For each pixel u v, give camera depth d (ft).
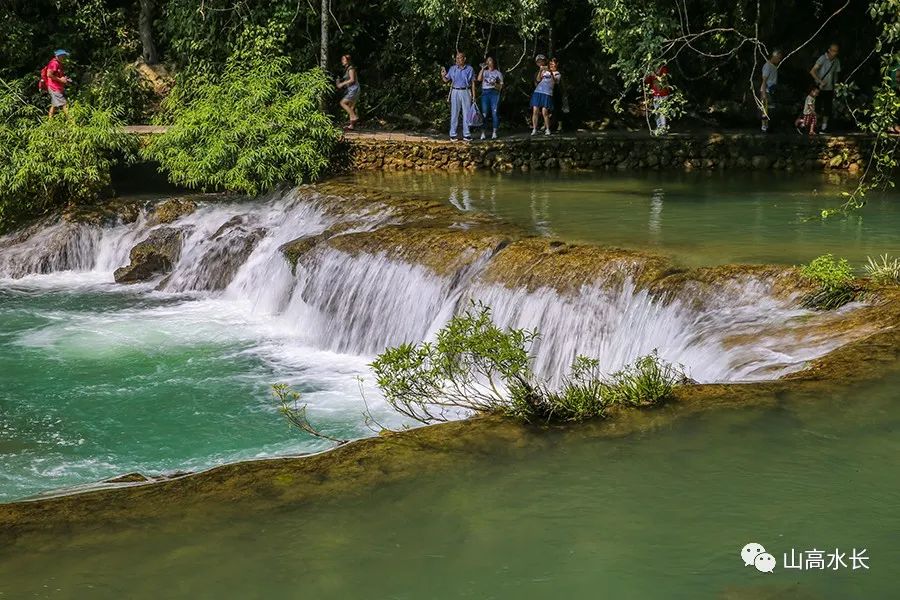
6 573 15.60
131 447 31.53
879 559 15.90
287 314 45.62
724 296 31.86
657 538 16.62
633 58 49.90
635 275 34.35
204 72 75.41
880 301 28.78
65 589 15.20
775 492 18.06
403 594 15.17
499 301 36.94
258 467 19.10
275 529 16.90
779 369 25.34
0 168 61.11
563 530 16.89
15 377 38.06
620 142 66.23
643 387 22.25
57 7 84.12
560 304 35.17
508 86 74.95
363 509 17.56
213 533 16.79
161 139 61.93
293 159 60.59
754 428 20.63
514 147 65.87
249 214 56.90
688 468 18.99
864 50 72.18
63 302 50.11
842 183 57.31
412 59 78.43
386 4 77.25
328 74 71.36
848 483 18.35
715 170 64.59
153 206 59.77
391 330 40.29
